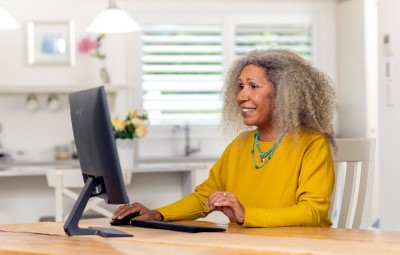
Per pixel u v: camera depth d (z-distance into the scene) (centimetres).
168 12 700
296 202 234
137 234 206
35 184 492
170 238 193
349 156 254
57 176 430
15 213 490
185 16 703
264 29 713
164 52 702
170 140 705
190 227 208
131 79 694
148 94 703
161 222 225
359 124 678
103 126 197
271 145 243
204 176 519
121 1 691
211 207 218
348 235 192
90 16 680
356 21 677
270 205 237
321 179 230
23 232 223
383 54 499
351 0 685
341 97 712
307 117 240
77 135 222
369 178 249
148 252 166
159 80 703
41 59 677
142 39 699
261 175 241
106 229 212
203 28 707
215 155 702
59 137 680
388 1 490
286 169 237
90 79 683
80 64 682
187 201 257
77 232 209
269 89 242
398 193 482
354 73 685
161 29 701
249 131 255
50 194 493
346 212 252
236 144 255
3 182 489
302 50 718
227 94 260
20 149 674
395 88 484
